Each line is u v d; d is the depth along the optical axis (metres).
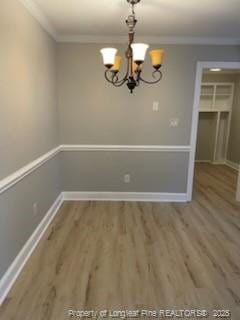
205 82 6.49
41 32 2.82
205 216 3.49
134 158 3.92
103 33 3.38
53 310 1.83
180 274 2.26
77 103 3.72
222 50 3.57
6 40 1.93
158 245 2.73
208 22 2.90
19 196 2.24
